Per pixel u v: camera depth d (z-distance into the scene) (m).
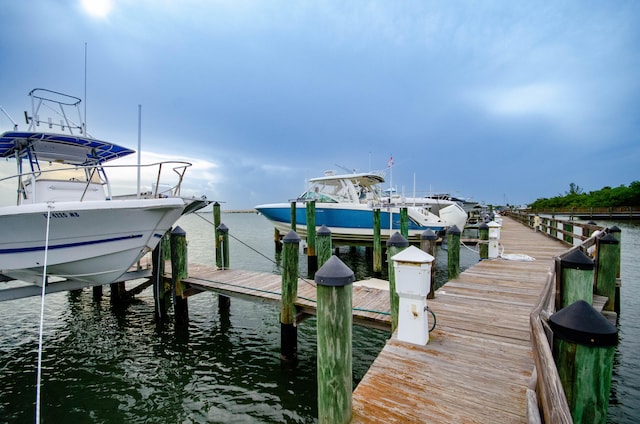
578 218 46.56
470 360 3.21
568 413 1.22
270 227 44.97
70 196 6.96
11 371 5.79
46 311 8.73
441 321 4.23
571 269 3.69
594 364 1.62
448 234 6.68
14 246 5.82
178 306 7.53
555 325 1.74
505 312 4.55
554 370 1.45
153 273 8.10
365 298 6.02
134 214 6.30
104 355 6.28
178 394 5.02
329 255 8.54
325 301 2.29
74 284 6.97
